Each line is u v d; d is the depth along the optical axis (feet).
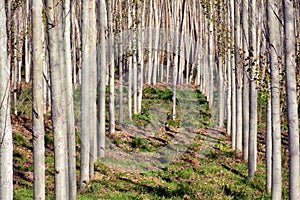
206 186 51.08
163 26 132.26
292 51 33.27
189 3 127.75
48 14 32.37
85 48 52.21
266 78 51.24
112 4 89.56
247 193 48.98
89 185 50.24
